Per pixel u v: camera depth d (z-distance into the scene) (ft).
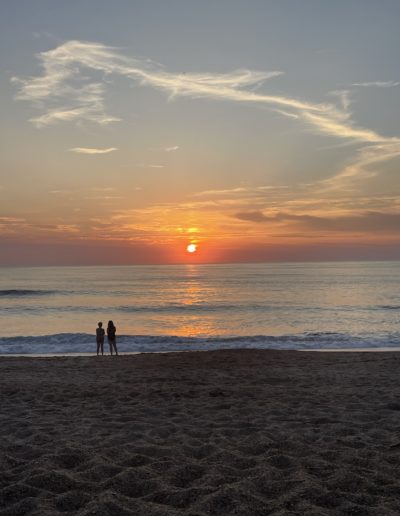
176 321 115.85
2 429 20.08
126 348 64.64
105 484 12.65
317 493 11.58
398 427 19.19
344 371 37.52
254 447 16.34
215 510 10.78
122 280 402.93
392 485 12.26
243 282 333.83
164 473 13.61
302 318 118.21
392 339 71.31
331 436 17.79
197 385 31.55
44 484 12.64
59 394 28.86
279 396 26.94
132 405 25.16
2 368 41.50
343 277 395.75
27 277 510.58
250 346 65.51
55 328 104.73
